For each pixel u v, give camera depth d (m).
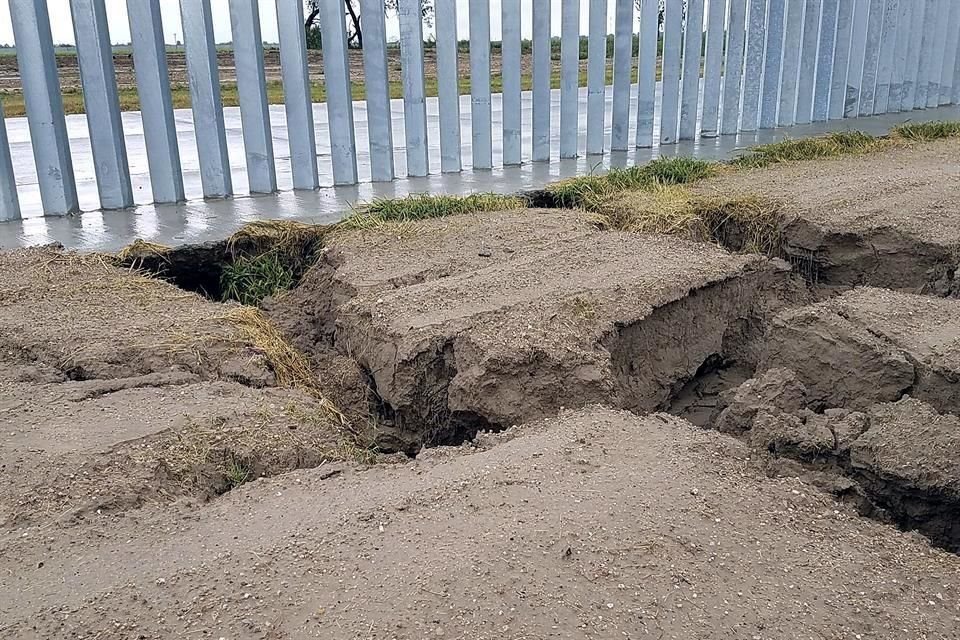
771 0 11.80
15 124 13.60
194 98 8.23
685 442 3.78
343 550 2.95
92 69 7.69
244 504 3.43
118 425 4.04
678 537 2.98
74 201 8.09
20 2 7.32
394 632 2.53
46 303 5.56
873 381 4.75
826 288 7.02
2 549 3.09
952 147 10.70
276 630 2.57
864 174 8.86
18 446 3.82
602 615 2.60
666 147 11.11
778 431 4.04
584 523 3.04
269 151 8.67
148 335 5.07
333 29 8.58
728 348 6.34
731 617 2.63
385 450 5.06
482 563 2.80
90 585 2.86
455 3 9.14
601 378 4.65
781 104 12.56
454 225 7.26
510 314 5.16
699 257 6.37
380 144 9.14
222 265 6.92
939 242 6.49
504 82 9.80
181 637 2.56
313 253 7.10
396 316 5.27
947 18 14.72
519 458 3.58
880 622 2.66
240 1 8.14
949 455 3.68
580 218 7.48
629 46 10.49
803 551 3.01
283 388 4.81
